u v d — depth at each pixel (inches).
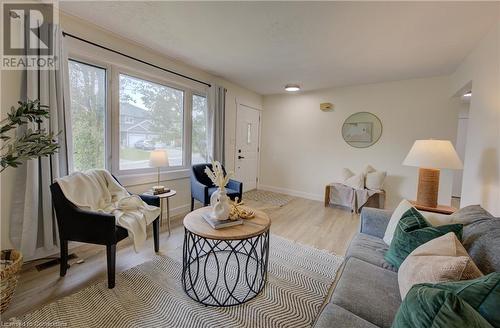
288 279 75.6
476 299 28.2
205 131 151.7
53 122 78.7
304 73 140.3
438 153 84.4
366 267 54.1
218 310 61.2
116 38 99.0
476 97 92.7
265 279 74.1
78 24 87.0
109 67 99.6
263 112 209.3
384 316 39.5
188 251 76.9
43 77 76.1
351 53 108.3
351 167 170.4
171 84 127.2
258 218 74.6
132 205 82.3
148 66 111.7
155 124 122.0
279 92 194.4
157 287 69.2
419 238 52.4
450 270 36.1
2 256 63.2
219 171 72.6
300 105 190.2
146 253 89.2
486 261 41.6
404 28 84.1
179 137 135.4
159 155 101.8
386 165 157.9
